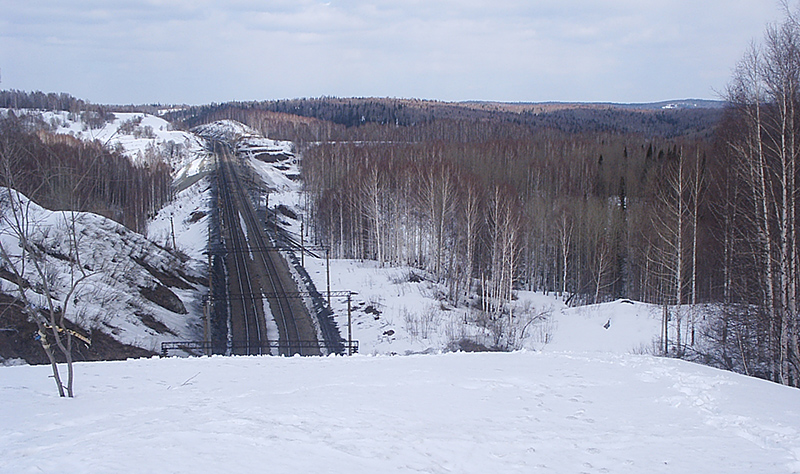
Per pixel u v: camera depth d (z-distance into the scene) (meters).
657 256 36.66
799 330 18.06
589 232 47.59
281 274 46.44
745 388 10.88
